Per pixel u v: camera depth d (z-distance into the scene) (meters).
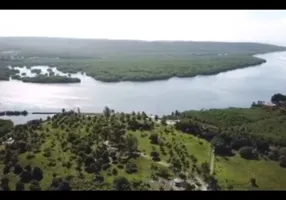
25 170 180.75
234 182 189.38
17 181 173.62
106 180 176.25
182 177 184.62
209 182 181.88
